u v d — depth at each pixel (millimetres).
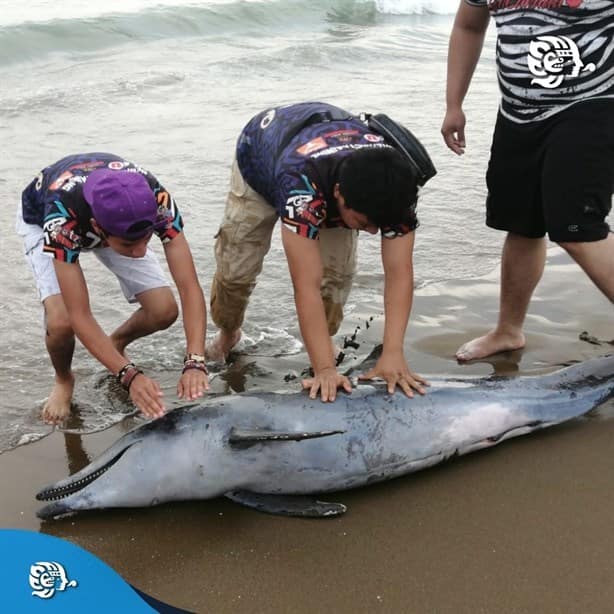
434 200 6926
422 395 3771
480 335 4953
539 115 4023
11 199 6617
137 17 12812
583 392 4078
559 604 2953
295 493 3578
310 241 3447
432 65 11641
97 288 5441
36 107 8953
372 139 3498
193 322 3715
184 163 7496
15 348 4754
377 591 3033
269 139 3791
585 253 4016
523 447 3891
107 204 3316
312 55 11680
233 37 12922
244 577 3115
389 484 3668
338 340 4895
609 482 3631
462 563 3162
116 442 3568
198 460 3467
